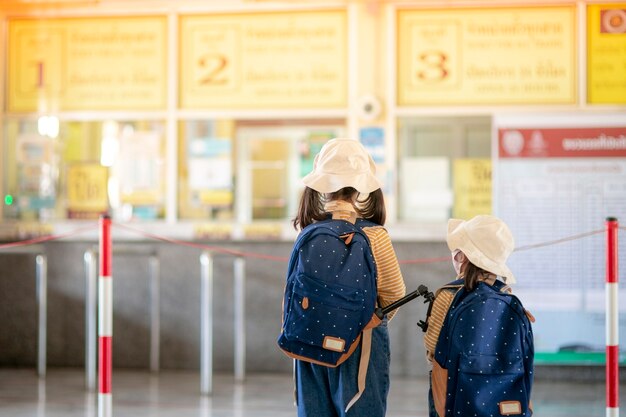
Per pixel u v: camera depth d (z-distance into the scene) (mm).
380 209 3658
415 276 7172
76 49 7555
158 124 7496
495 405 3287
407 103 7258
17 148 7605
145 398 6328
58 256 7512
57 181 7566
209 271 6570
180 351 7461
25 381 6957
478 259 3428
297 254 3420
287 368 7336
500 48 7180
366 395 3381
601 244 7023
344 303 3312
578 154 7090
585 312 7012
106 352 4367
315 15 7336
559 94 7141
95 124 7551
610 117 7070
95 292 7488
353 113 7297
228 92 7438
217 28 7438
